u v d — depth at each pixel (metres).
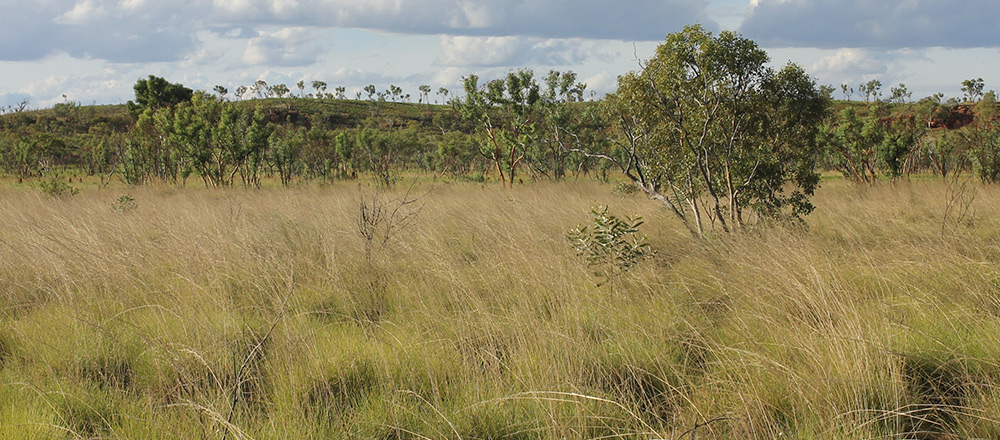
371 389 4.10
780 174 9.47
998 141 20.78
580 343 4.43
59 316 5.50
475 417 3.60
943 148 28.62
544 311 5.30
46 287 6.32
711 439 3.30
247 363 4.23
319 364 4.26
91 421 3.68
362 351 4.61
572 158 36.22
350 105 131.50
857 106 84.06
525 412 3.65
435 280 6.42
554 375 4.00
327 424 3.62
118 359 4.57
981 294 5.19
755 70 8.91
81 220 9.49
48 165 49.03
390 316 5.67
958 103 81.38
